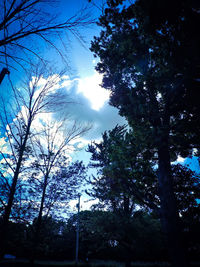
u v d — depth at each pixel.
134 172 11.58
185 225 8.34
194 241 7.25
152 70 10.43
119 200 16.09
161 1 7.35
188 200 10.41
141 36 9.91
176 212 7.81
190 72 8.15
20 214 11.61
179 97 9.59
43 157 13.93
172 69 8.60
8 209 9.21
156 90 10.43
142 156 11.74
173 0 7.19
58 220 14.73
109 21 10.38
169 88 9.73
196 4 6.84
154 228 8.03
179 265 6.35
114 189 11.97
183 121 9.68
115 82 11.31
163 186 8.66
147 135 9.09
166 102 10.06
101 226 8.70
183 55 8.10
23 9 5.40
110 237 9.19
